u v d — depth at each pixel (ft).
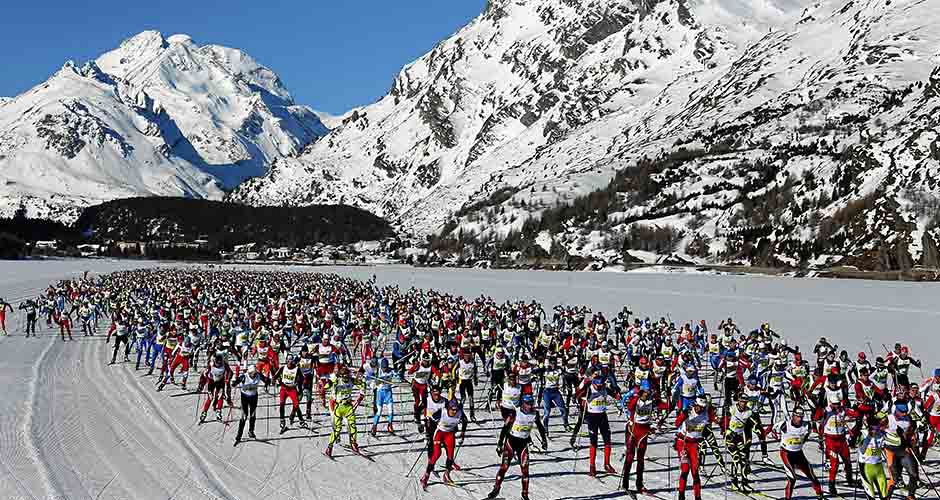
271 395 113.60
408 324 141.28
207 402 94.84
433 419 71.92
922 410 81.56
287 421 96.73
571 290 352.28
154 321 142.31
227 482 70.44
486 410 104.83
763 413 99.04
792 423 65.62
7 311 231.50
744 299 280.92
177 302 184.55
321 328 135.74
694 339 139.13
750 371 97.76
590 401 74.38
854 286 330.95
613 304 272.10
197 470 73.61
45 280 400.06
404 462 78.69
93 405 100.42
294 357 93.91
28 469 70.95
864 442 65.31
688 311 240.73
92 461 75.00
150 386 116.78
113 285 268.82
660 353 116.47
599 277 459.32
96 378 121.90
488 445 86.02
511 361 107.55
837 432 69.05
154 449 80.84
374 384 91.56
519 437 65.57
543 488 70.38
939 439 84.89
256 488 69.00
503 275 508.12
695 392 86.12
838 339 168.35
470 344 108.78
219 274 414.62
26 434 83.10
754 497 67.82
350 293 249.75
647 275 470.80
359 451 82.28
